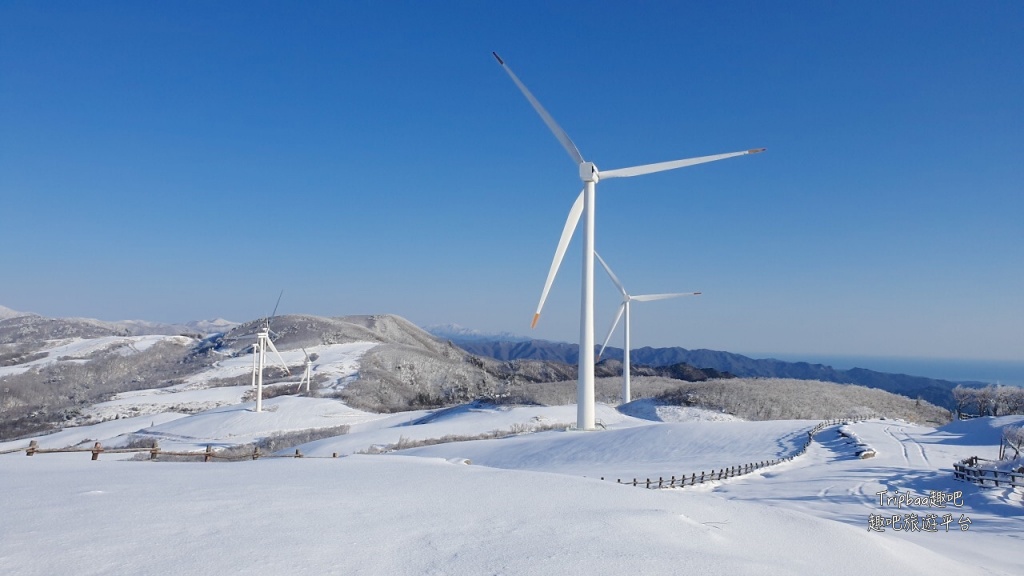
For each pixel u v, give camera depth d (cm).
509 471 1434
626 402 8569
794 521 1112
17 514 789
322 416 8756
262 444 6994
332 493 1033
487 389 13775
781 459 3556
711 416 7338
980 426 4628
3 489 998
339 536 743
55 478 1166
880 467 3209
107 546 648
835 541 1029
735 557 809
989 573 1129
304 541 710
